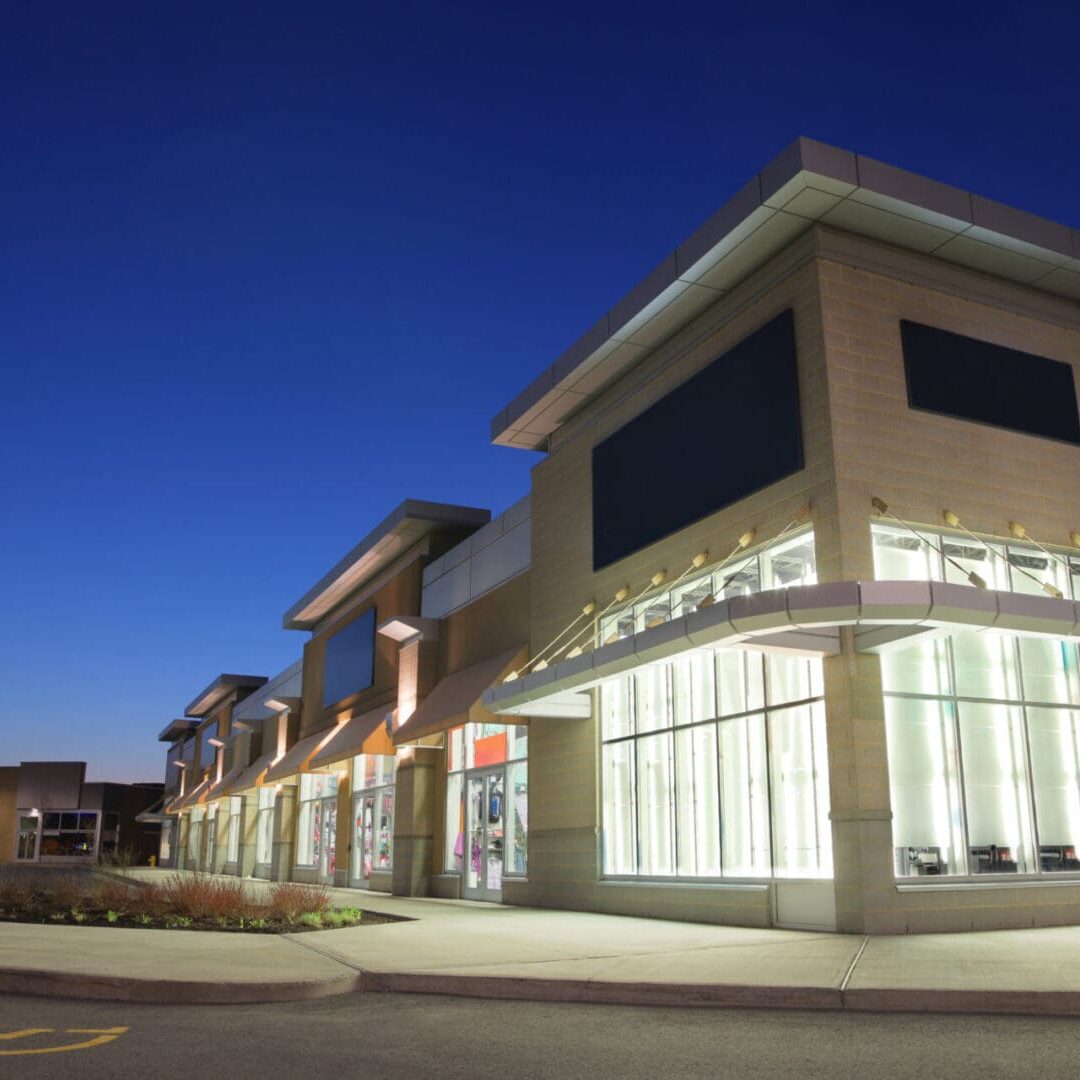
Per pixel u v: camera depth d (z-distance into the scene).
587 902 19.36
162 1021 8.30
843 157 14.95
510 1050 7.21
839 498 14.60
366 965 10.67
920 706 14.88
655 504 18.72
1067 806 15.66
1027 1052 6.90
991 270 17.03
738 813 16.23
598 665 15.84
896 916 13.51
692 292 17.55
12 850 75.94
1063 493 16.83
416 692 27.19
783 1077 6.36
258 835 43.22
